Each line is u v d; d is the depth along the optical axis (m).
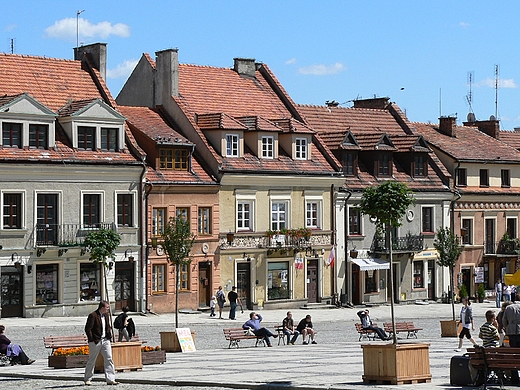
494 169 78.56
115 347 31.75
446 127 80.19
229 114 66.31
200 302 61.09
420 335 52.38
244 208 63.38
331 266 67.62
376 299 70.12
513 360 24.30
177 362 35.81
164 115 64.00
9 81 57.00
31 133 54.16
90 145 56.53
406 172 73.19
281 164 65.31
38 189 53.72
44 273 54.38
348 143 70.06
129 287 57.84
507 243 78.31
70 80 59.50
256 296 63.72
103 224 56.25
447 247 61.16
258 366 33.06
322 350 41.25
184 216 60.12
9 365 36.59
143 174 57.91
